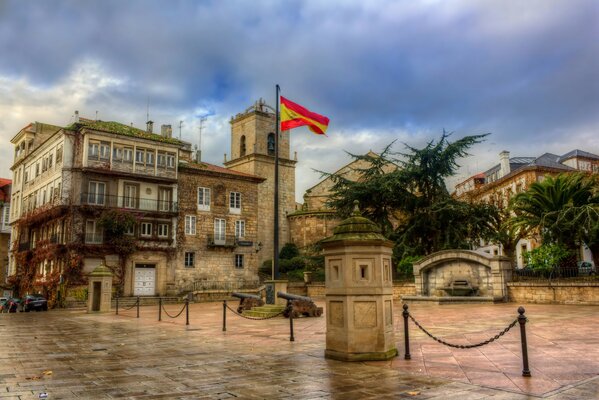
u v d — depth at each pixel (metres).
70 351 10.69
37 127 48.06
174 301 38.41
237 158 58.84
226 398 6.23
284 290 19.61
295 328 15.04
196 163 48.78
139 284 40.47
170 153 43.12
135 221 39.34
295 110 21.28
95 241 38.59
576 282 21.56
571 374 7.27
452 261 26.09
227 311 25.30
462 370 7.73
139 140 41.34
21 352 10.57
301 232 55.03
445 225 34.81
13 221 49.59
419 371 7.72
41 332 15.30
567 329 12.48
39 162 44.56
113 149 40.12
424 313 19.36
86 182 38.69
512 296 23.88
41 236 43.34
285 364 8.62
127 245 39.19
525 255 25.45
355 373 7.67
